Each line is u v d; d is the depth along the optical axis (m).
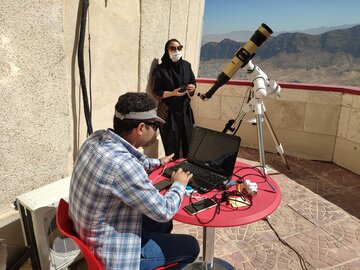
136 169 1.20
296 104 4.16
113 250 1.26
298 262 2.21
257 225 2.66
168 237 1.64
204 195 1.63
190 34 4.16
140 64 3.15
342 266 2.18
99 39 2.59
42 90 2.09
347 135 3.86
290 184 3.47
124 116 1.28
